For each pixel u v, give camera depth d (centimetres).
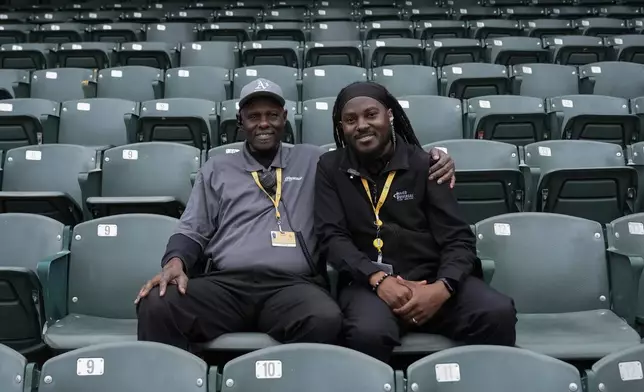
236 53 660
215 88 559
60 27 822
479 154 360
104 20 862
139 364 177
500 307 209
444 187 239
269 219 248
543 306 258
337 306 217
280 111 262
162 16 918
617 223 272
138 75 564
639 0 939
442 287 216
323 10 923
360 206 239
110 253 266
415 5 1027
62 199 302
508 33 744
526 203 322
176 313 215
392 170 240
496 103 461
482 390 172
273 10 930
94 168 368
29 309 235
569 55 639
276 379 173
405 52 630
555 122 419
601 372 175
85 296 262
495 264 261
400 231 236
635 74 575
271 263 237
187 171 361
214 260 244
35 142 417
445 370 174
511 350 177
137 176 358
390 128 245
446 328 220
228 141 411
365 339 205
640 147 376
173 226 270
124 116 430
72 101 470
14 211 309
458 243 230
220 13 922
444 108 455
